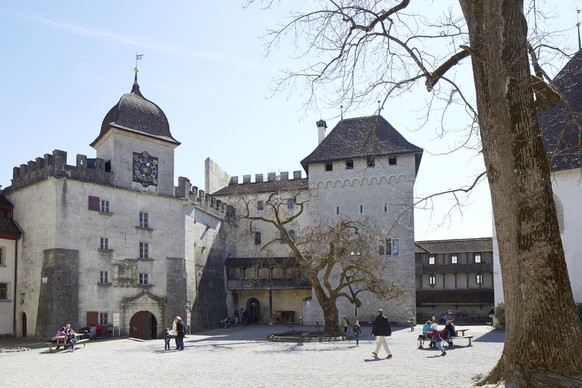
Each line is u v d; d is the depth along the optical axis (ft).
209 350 88.94
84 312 121.70
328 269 118.11
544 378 31.27
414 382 45.29
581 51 101.81
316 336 107.45
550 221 33.47
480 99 36.09
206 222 171.42
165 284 141.90
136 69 153.28
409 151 169.27
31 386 50.96
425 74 39.86
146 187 140.77
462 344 90.33
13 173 133.08
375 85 41.27
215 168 211.82
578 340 32.27
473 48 35.68
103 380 53.83
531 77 37.27
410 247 165.07
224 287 182.70
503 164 34.12
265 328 162.09
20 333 122.93
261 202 195.11
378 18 40.73
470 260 205.87
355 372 54.29
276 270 191.11
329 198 177.78
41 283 118.11
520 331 33.50
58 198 120.57
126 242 133.59
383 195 171.83
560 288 32.91
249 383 48.47
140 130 140.36
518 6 34.50
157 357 78.59
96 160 129.90
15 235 126.00
